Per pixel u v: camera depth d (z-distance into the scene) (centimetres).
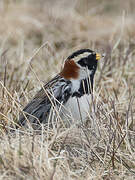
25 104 1323
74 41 2055
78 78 1207
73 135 1151
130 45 1783
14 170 984
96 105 1257
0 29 2080
